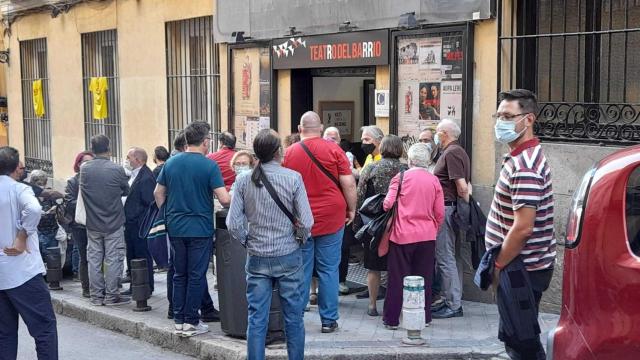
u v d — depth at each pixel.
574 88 8.20
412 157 7.46
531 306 5.17
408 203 7.38
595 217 4.36
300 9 10.90
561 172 7.88
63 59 17.42
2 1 19.64
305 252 7.25
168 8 13.72
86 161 9.38
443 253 7.99
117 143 15.69
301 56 10.96
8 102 20.41
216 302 9.00
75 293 10.09
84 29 16.38
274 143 6.23
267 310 6.32
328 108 11.72
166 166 7.46
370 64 9.91
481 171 8.73
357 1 9.99
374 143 8.92
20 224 6.30
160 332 7.89
